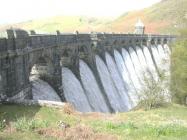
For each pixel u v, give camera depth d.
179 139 31.36
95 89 70.31
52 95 51.03
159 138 31.14
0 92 35.69
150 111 52.50
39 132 28.11
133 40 120.12
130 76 103.56
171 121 43.91
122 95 86.31
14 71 38.50
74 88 60.84
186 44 78.44
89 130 30.70
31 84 47.28
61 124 30.88
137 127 34.94
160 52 150.88
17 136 26.53
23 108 36.28
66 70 61.72
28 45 42.50
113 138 29.09
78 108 57.94
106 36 86.94
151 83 60.91
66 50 61.41
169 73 85.12
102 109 68.00
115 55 97.31
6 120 31.19
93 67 74.38
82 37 69.50
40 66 52.88
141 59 124.44
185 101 76.12
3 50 35.38
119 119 40.91
